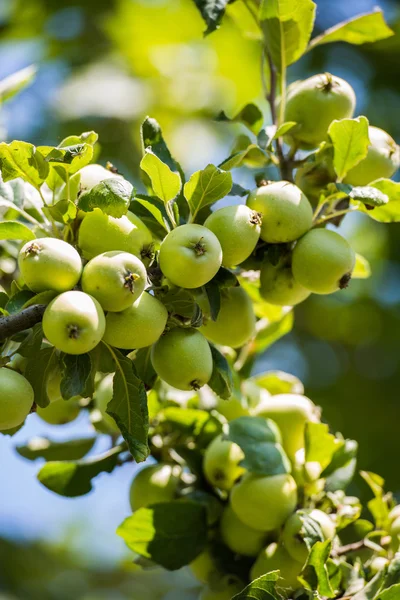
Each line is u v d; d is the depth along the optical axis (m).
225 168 1.31
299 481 1.35
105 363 1.25
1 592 2.26
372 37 1.45
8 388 1.21
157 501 1.36
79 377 1.23
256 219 1.26
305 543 1.30
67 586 2.35
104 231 1.24
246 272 1.38
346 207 1.37
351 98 1.36
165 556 1.34
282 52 1.39
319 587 1.26
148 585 2.42
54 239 1.22
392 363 2.48
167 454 1.38
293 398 1.38
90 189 1.24
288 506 1.32
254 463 1.31
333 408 2.39
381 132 1.36
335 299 2.50
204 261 1.23
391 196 1.30
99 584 2.38
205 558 1.36
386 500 1.37
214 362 1.28
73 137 1.28
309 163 1.34
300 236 1.29
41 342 1.24
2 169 1.25
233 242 1.25
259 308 1.44
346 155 1.32
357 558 1.30
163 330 1.25
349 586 1.28
